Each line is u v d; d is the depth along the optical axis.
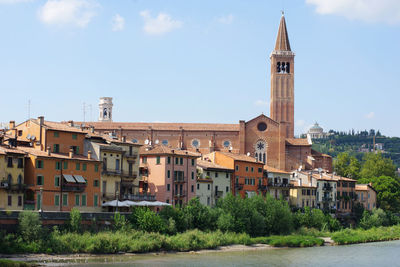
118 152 122.94
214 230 129.75
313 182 180.50
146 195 125.06
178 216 122.81
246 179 157.75
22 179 105.00
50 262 92.19
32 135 115.19
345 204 192.38
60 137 115.56
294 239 137.88
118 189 122.69
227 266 100.25
